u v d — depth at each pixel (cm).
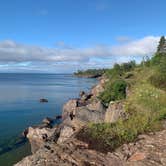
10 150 3431
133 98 3106
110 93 4847
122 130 2017
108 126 2117
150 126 2128
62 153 1758
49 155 1764
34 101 8512
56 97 9850
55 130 3688
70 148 1831
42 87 14525
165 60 4981
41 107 7244
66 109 5431
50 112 6450
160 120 2252
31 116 5847
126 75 8188
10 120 5353
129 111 2647
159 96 3062
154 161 1544
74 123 3700
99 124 2164
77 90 12788
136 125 2127
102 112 3662
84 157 1691
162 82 3931
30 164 1739
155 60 7306
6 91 11781
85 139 1952
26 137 3969
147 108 2658
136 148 1748
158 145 1755
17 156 3219
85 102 5584
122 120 2298
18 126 4778
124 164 1584
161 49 9288
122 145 1834
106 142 1891
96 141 1916
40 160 1733
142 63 10294
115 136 1962
